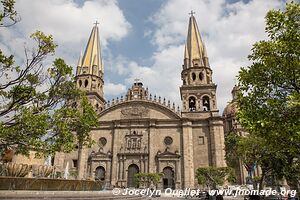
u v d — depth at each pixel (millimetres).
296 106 12359
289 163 27672
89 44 78938
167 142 60562
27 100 17281
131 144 60875
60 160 61344
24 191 17562
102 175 59312
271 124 13352
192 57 69562
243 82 15562
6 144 16188
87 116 20203
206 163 57156
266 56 14859
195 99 64062
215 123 59281
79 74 73188
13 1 14555
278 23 14781
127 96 67500
